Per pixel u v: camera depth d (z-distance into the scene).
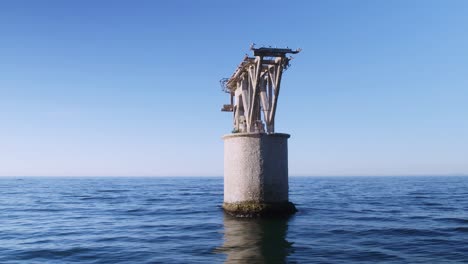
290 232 20.08
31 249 17.75
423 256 15.07
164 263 14.39
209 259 14.80
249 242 17.75
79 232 22.48
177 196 54.41
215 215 27.97
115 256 15.90
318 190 70.69
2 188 92.38
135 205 39.72
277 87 23.72
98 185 118.00
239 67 26.23
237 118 29.47
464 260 14.41
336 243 17.56
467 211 31.42
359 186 95.88
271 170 23.06
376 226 22.55
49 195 61.50
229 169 23.84
